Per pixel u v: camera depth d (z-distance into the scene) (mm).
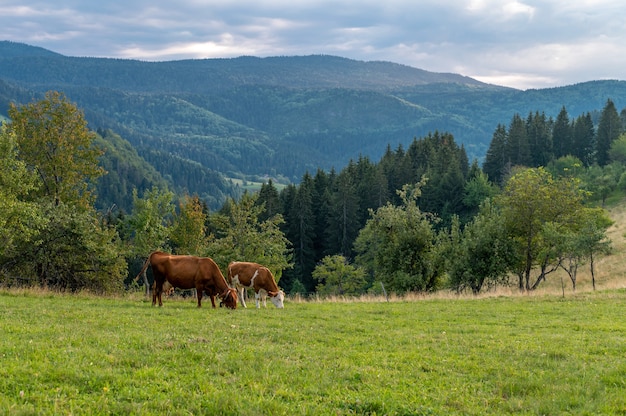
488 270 39938
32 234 32875
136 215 47906
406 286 39844
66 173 44906
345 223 92062
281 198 104312
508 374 12156
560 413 9773
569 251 44500
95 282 35906
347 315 21922
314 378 10945
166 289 22219
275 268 45000
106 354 11680
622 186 105438
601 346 15469
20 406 8305
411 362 12930
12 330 14031
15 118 43594
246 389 9961
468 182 105625
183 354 12086
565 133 137000
